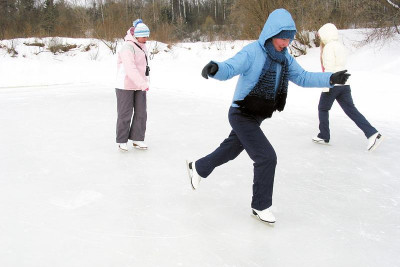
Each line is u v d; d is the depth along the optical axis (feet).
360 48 37.37
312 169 13.88
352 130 18.61
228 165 14.23
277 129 18.97
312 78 9.63
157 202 11.15
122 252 8.58
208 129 19.07
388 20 36.76
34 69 38.91
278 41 8.93
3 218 10.07
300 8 43.75
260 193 9.69
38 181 12.63
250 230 9.64
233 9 53.21
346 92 15.42
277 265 8.21
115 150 15.92
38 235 9.25
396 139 17.07
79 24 59.00
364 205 11.11
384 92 24.17
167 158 14.99
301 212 10.67
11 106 24.06
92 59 44.80
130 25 55.67
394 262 8.37
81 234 9.32
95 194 11.66
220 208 10.83
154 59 47.11
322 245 9.01
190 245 8.91
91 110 23.11
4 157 14.93
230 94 28.30
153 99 26.48
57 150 15.84
